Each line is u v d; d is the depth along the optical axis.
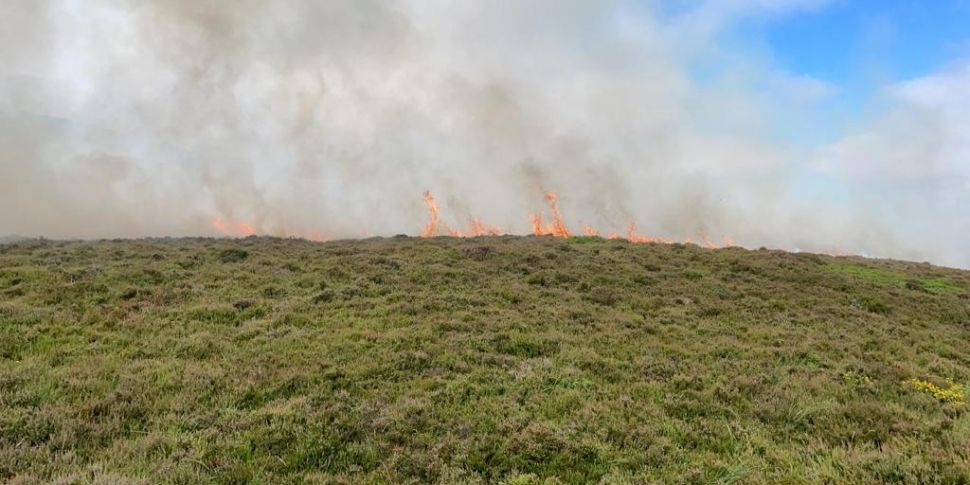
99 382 10.10
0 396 8.99
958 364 15.32
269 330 14.65
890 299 24.17
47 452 7.29
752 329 17.38
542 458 7.89
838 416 9.84
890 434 8.79
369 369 11.48
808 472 7.28
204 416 8.81
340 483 6.99
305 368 11.48
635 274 25.50
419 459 7.60
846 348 15.61
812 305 21.81
